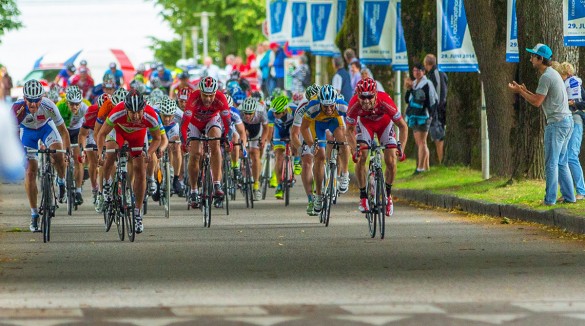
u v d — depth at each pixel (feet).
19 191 190.49
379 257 93.56
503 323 63.00
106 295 73.72
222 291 75.15
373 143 112.16
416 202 152.05
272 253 97.14
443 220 126.62
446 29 154.71
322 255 95.35
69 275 83.56
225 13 563.48
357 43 237.45
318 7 244.01
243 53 571.28
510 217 124.06
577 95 126.62
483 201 131.75
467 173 171.53
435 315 65.62
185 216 138.31
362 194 113.19
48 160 111.04
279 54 302.66
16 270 86.69
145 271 85.56
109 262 91.50
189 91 168.55
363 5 198.18
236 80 233.96
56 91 165.27
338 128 125.59
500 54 150.92
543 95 120.98
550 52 122.01
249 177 150.30
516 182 144.87
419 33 188.65
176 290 75.66
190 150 129.29
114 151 111.86
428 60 177.06
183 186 161.99
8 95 253.03
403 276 81.97
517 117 151.23
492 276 81.61
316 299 71.67
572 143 126.82
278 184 163.63
